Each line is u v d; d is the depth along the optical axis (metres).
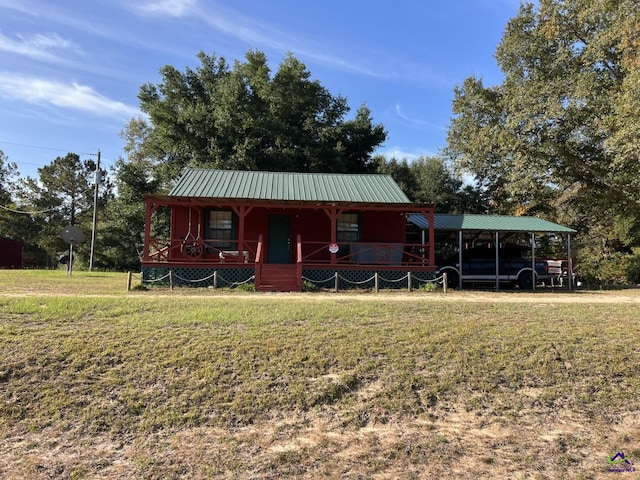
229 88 28.53
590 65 19.00
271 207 16.67
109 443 4.71
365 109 33.97
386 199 17.16
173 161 30.91
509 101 21.41
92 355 6.40
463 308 10.16
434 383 5.89
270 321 8.22
